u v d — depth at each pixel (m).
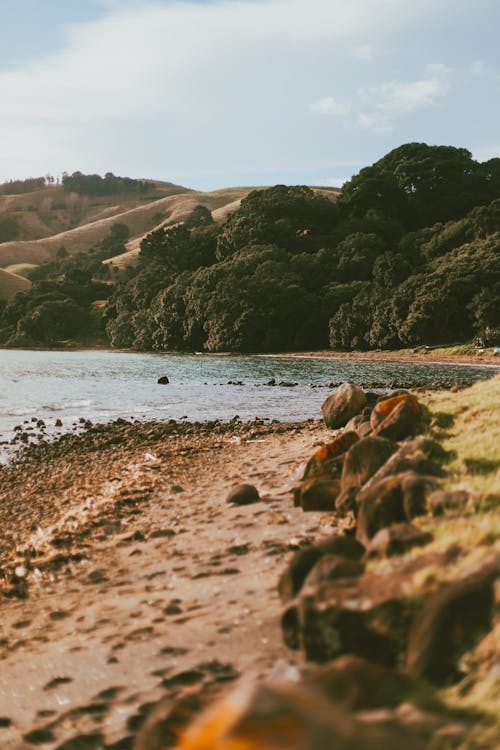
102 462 20.20
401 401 14.85
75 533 11.98
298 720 2.90
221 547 10.15
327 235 142.25
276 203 144.75
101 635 7.45
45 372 67.94
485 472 9.57
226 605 7.72
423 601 4.84
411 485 8.07
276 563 8.99
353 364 79.44
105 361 93.62
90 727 5.64
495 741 3.20
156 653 6.72
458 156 160.75
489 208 110.56
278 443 21.34
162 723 4.23
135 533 11.48
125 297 156.12
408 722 3.35
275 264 118.94
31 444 24.31
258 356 104.88
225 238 144.00
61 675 6.61
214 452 20.39
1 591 9.51
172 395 42.94
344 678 4.00
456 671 4.21
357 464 11.01
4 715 6.00
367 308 103.00
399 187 153.12
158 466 18.20
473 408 15.07
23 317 165.62
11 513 14.62
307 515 11.12
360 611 5.03
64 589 9.39
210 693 4.85
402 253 126.56
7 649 7.48
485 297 90.94
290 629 5.87
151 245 154.88
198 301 121.19
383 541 6.57
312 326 110.00
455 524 6.68
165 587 8.81
